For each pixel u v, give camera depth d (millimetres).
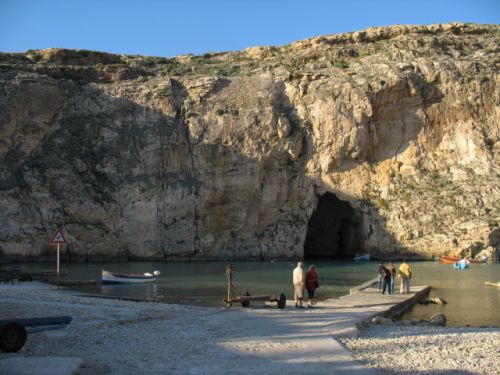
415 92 70312
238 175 66125
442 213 65500
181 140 66875
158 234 64562
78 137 67375
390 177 69312
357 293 31453
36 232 61094
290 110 71125
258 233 66688
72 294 30703
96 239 63125
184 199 65188
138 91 69875
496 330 20078
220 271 50188
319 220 77625
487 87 70938
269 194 66875
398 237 65750
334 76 72750
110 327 17812
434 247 63812
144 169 65938
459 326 23141
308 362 13164
